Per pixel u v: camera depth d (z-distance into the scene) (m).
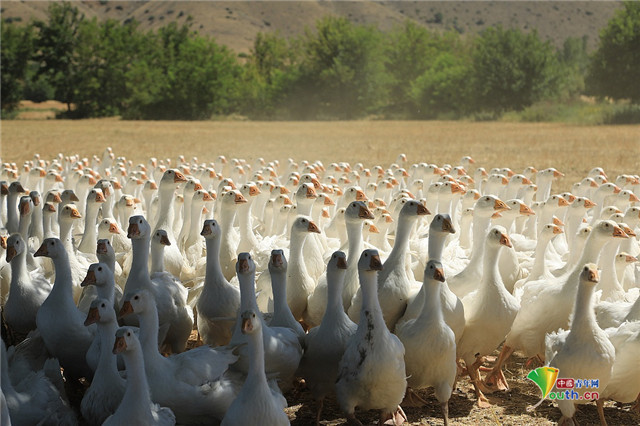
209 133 50.84
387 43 94.25
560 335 7.38
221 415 6.69
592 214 14.52
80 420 7.11
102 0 172.75
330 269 7.31
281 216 11.90
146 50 91.69
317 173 16.88
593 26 153.50
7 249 8.42
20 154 33.41
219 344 8.69
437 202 12.89
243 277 7.23
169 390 6.47
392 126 59.94
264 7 157.12
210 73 83.56
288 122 72.31
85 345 7.75
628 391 7.38
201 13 152.75
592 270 6.84
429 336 7.14
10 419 6.23
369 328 6.80
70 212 9.59
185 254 11.29
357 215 8.60
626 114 55.41
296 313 9.19
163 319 8.32
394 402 6.95
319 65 86.38
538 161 28.94
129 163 24.11
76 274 9.52
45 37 85.19
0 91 78.94
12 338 9.50
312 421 7.53
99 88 85.38
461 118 74.69
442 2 170.88
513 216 10.71
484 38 77.06
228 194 10.30
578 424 7.37
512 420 7.53
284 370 7.18
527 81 74.38
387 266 8.31
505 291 8.12
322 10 159.50
